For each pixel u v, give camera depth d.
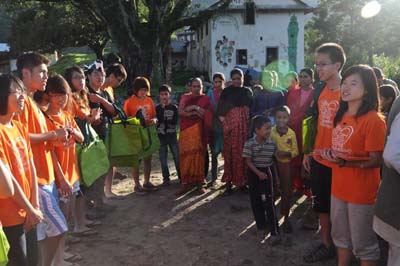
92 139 4.88
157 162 8.64
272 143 4.73
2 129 2.88
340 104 3.43
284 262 4.30
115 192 6.71
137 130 6.10
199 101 6.43
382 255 4.15
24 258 3.03
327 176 4.09
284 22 29.08
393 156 2.56
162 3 22.16
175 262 4.36
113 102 5.93
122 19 21.86
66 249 4.68
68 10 33.69
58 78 3.89
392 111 2.82
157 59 22.77
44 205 3.46
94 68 5.44
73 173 4.07
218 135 6.80
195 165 6.42
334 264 4.20
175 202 6.18
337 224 3.53
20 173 2.98
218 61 28.98
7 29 48.16
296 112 6.05
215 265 4.27
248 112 6.30
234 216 5.57
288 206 5.02
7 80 2.88
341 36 37.97
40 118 3.52
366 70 3.22
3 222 2.91
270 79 6.47
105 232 5.14
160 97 6.89
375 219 2.91
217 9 23.22
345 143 3.32
